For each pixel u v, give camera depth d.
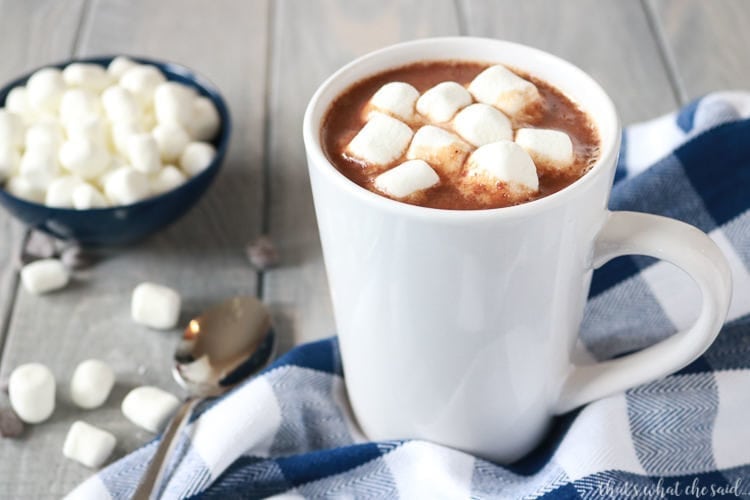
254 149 0.53
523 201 0.33
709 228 0.43
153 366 0.44
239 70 0.58
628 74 0.56
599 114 0.35
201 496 0.38
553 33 0.59
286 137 0.54
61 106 0.50
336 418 0.40
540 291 0.34
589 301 0.42
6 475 0.41
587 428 0.37
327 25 0.61
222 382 0.43
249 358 0.43
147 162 0.48
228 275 0.47
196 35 0.60
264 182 0.52
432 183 0.34
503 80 0.36
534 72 0.37
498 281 0.33
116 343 0.45
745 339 0.40
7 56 0.58
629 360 0.37
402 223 0.33
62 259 0.48
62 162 0.48
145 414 0.42
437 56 0.38
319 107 0.36
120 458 0.41
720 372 0.39
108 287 0.47
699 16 0.60
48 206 0.46
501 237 0.33
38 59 0.58
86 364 0.43
